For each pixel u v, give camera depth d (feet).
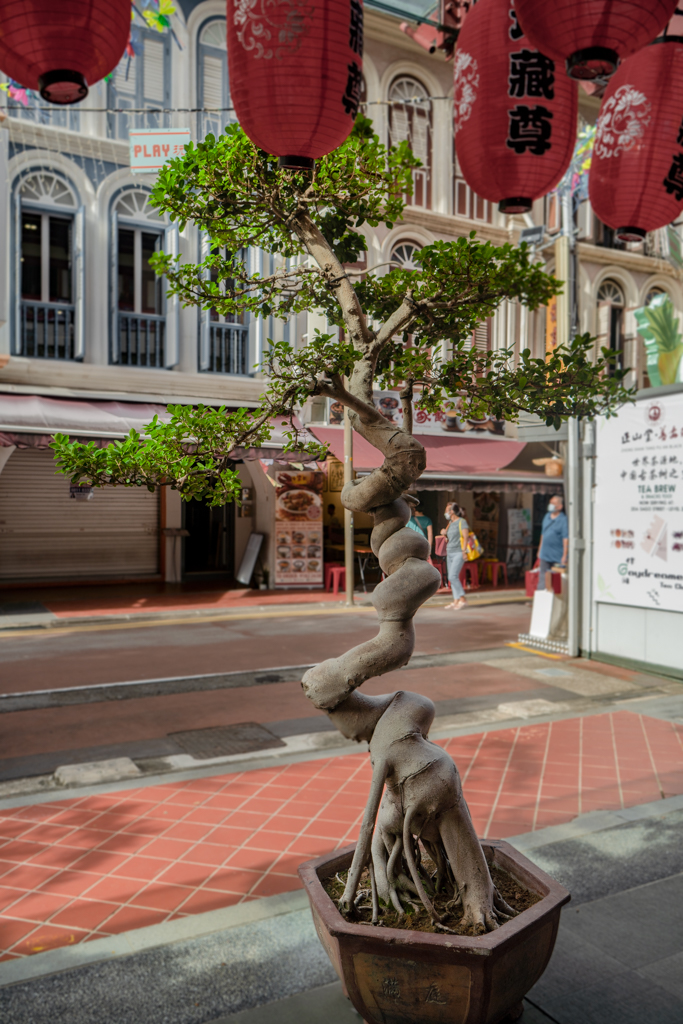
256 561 45.19
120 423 17.25
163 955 9.09
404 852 7.32
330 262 8.58
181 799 14.11
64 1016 7.98
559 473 28.96
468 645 28.09
